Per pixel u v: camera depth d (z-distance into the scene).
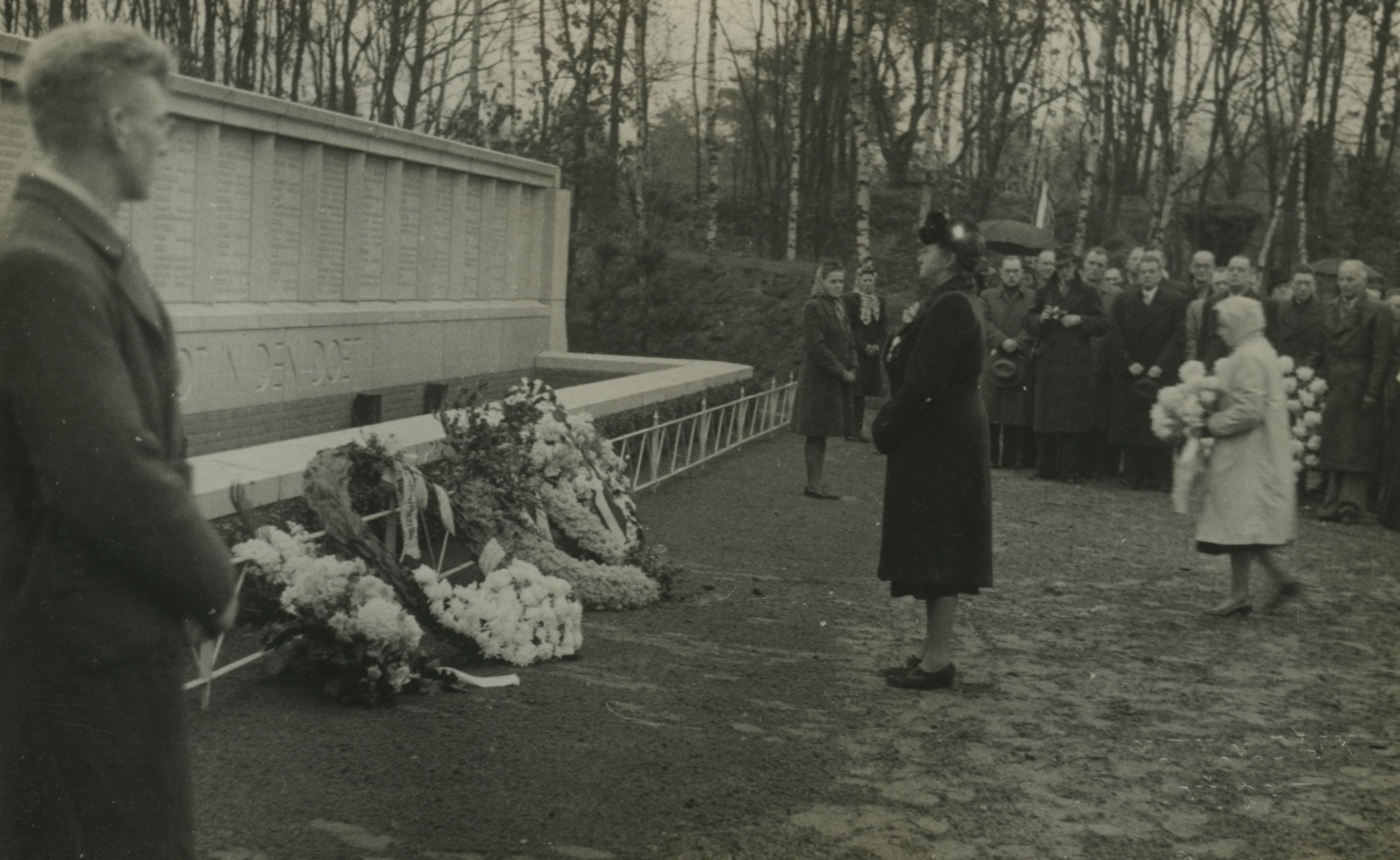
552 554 7.30
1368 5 26.72
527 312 17.88
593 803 4.42
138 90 2.26
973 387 6.11
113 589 2.16
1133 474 13.85
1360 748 5.40
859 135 26.16
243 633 6.16
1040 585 8.76
